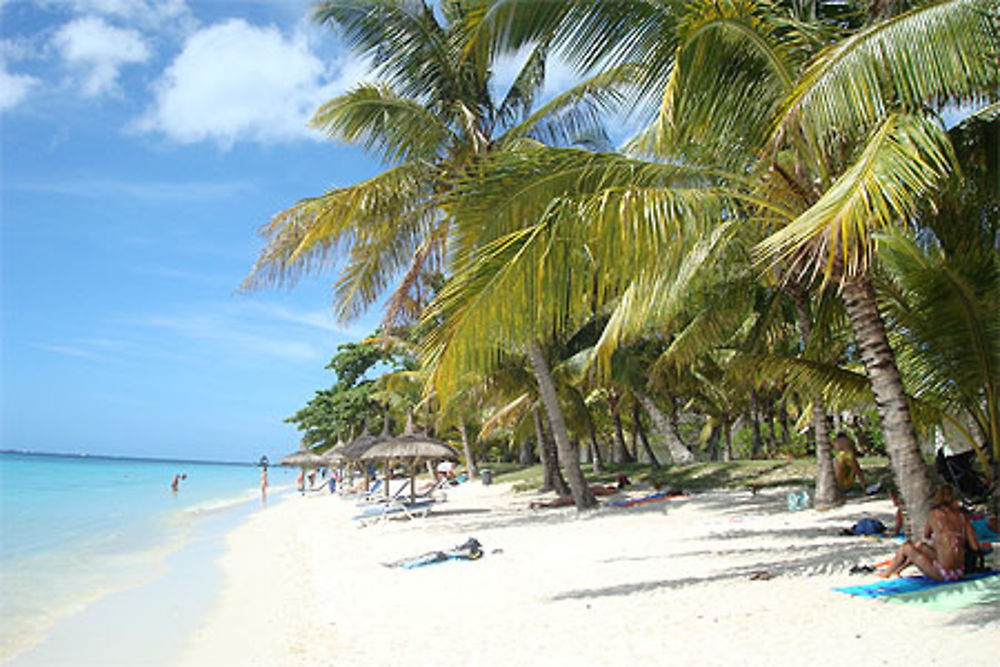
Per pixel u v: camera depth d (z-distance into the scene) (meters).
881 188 5.11
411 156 14.79
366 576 10.69
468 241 7.36
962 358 8.07
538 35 7.73
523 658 5.73
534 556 10.77
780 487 17.67
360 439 27.44
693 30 6.61
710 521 12.91
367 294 16.03
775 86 7.18
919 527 6.72
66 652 7.52
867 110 5.96
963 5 5.69
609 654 5.60
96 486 53.59
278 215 13.23
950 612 5.65
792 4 8.92
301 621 8.25
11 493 41.78
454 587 8.98
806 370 9.91
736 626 5.94
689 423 40.81
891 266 8.43
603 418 36.47
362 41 14.39
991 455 8.34
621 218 6.39
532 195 7.38
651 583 7.97
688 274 9.25
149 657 7.26
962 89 6.04
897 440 6.88
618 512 15.85
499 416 27.72
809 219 5.34
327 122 13.95
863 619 5.74
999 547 7.59
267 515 26.78
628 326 9.90
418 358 7.74
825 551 8.67
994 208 8.51
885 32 5.92
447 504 23.56
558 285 6.48
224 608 9.52
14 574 12.84
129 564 14.06
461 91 15.45
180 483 65.44
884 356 6.98
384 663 6.03
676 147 8.05
